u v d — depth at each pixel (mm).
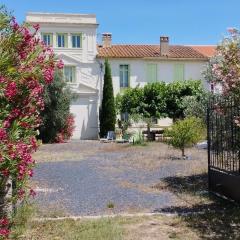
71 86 31125
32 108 4461
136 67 32062
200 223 6406
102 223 6398
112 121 29469
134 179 10734
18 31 4344
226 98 7227
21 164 4031
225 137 7785
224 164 8000
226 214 6895
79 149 20328
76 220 6582
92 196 8586
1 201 4621
